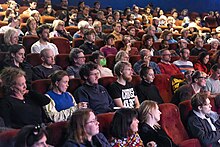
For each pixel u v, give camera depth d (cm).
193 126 277
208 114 292
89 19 632
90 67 287
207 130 279
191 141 262
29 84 289
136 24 671
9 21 505
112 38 463
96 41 493
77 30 568
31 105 240
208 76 394
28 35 429
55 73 264
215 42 567
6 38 370
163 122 272
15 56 306
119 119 231
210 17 895
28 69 314
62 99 264
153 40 521
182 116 289
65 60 367
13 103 232
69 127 210
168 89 370
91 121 209
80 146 206
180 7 980
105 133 238
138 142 233
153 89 333
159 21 765
